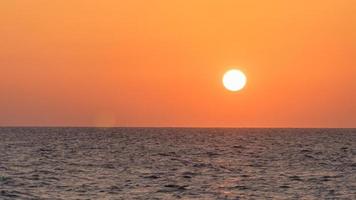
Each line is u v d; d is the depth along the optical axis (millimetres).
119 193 53781
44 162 85250
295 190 56531
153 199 50594
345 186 59438
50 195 52125
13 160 87812
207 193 54344
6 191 53906
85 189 56094
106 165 81500
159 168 77625
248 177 67500
